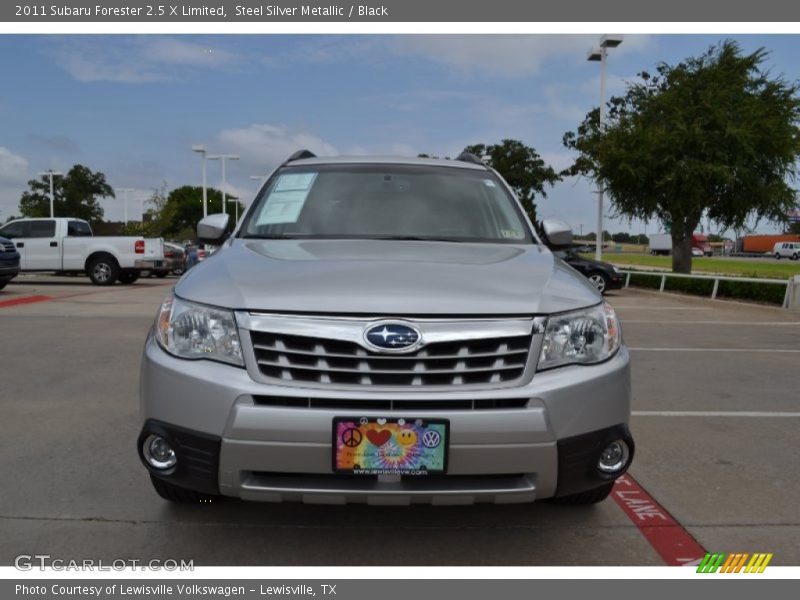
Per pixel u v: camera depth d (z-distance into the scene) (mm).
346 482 2674
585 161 27016
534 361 2736
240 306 2746
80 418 5102
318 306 2697
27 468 4039
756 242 98125
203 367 2736
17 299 13586
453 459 2623
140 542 3145
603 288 21047
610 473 2881
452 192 4309
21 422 4988
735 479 4074
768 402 6082
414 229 3961
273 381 2664
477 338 2686
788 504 3705
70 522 3326
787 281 15336
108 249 20156
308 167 4523
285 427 2598
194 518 3383
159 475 2871
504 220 4164
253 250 3484
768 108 23516
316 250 3475
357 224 3979
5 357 7551
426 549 3133
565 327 2824
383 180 4359
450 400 2625
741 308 15562
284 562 3000
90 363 7227
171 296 3023
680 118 23656
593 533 3316
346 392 2619
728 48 24562
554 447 2688
